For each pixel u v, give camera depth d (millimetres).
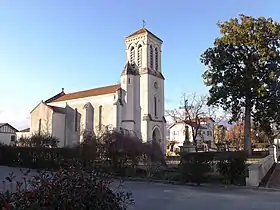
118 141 21391
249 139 35969
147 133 50281
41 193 5035
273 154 31344
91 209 5121
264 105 35062
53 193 5016
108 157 21250
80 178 5492
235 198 12320
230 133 71188
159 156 21688
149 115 51531
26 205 4785
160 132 53625
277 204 10961
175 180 17984
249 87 34500
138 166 21000
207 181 16875
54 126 54500
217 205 10805
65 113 56906
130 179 19000
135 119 52125
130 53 55844
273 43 35969
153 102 53562
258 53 34906
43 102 56781
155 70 56156
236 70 36438
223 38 36969
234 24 36938
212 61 37438
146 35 54656
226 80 36156
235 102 36219
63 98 59844
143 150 21125
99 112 52688
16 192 5215
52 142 42188
